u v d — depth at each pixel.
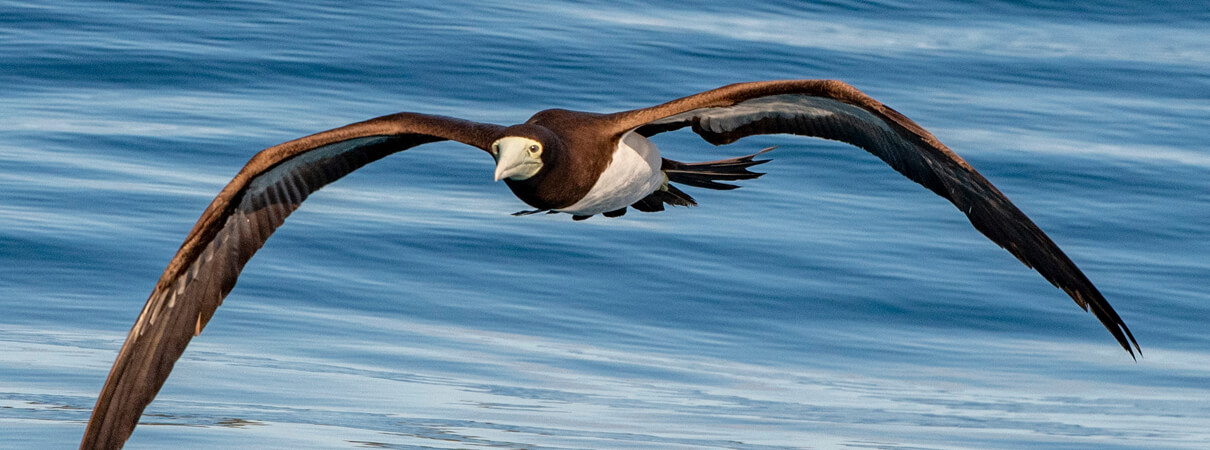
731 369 13.01
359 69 20.58
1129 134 19.98
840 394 12.52
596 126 9.41
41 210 15.23
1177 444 11.59
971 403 12.48
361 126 9.23
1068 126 20.19
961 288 15.03
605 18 23.88
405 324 13.43
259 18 22.48
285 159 9.20
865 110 8.56
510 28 22.80
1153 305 14.99
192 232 9.01
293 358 12.33
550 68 21.06
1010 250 8.29
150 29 21.61
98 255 14.35
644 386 12.38
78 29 21.42
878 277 15.12
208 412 10.80
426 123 9.27
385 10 23.36
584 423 11.22
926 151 8.41
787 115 9.27
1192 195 17.75
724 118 9.52
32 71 19.73
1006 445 11.34
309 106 19.12
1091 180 18.08
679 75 21.19
